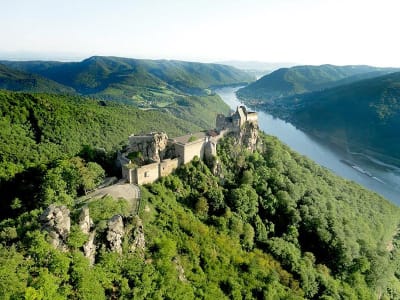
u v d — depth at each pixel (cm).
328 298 10688
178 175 12219
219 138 15075
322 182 18450
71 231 6838
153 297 6938
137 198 9856
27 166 14075
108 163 12556
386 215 19700
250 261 10306
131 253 7600
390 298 14038
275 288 9819
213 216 11369
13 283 5453
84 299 5900
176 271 7925
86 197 9938
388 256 15862
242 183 13700
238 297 8788
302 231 13800
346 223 15375
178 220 9962
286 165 17125
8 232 6912
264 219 13225
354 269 13275
